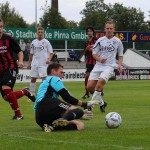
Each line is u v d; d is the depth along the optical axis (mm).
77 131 11430
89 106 11906
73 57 49375
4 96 14484
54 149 9125
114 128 11992
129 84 37406
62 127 11508
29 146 9461
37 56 21688
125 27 85938
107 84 37469
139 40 51562
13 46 14359
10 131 11727
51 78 11734
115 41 16422
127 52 51500
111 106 18656
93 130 11625
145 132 11250
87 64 22750
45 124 11617
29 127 12547
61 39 47906
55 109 11516
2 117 15102
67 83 39625
